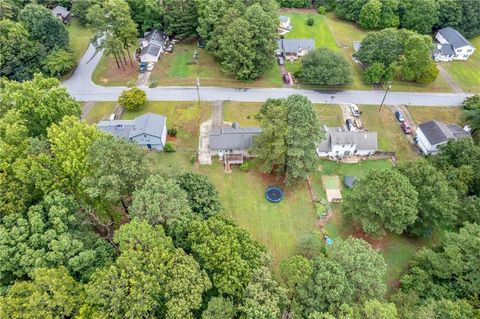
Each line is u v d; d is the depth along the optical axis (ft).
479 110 215.72
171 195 123.44
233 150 204.44
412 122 237.86
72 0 335.47
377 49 263.49
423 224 162.20
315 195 189.88
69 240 112.47
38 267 106.32
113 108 237.45
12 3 290.56
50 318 94.38
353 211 161.99
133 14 300.81
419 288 137.59
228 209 180.75
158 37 294.87
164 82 260.01
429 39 259.19
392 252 167.02
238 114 235.20
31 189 133.59
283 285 122.31
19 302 95.76
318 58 255.70
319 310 115.65
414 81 270.87
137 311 98.12
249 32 245.86
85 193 138.51
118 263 104.47
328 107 244.83
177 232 120.37
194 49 296.71
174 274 104.22
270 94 252.83
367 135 211.00
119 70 271.08
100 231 146.92
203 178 157.07
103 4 259.80
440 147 192.85
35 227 114.32
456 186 170.50
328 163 209.36
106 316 96.58
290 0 369.30
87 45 302.04
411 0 326.03
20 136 148.05
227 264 112.27
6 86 173.88
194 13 288.30
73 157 135.23
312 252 156.35
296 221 177.27
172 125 225.56
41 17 252.62
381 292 122.42
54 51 257.14
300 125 173.27
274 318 105.19
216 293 115.85
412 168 168.04
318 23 347.15
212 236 117.80
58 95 177.27
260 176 197.98
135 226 110.22
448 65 293.02
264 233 171.12
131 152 133.18
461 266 135.03
